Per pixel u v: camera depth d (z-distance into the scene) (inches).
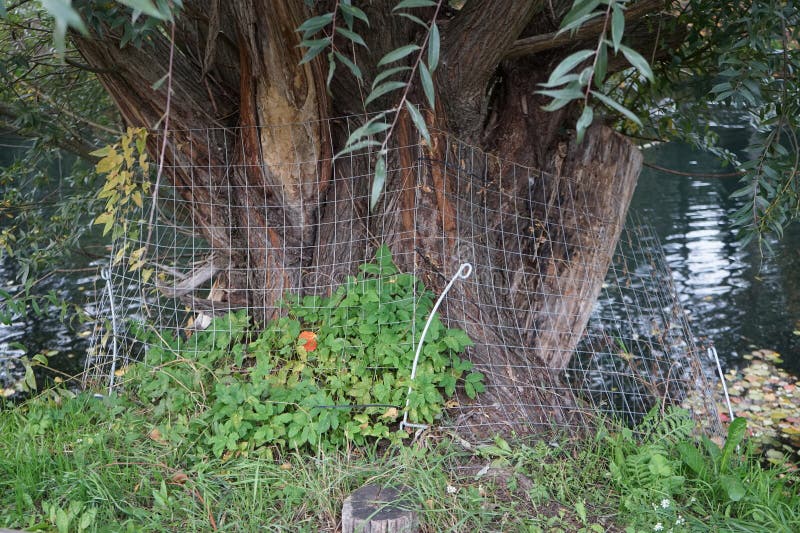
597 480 129.2
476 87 159.9
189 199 165.0
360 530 104.2
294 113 148.9
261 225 161.8
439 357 136.5
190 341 153.0
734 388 223.8
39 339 265.3
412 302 142.2
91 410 140.8
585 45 175.6
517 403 145.9
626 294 301.0
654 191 498.0
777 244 370.6
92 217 229.1
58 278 327.3
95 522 107.0
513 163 171.0
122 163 148.5
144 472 122.4
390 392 134.2
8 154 409.1
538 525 112.9
